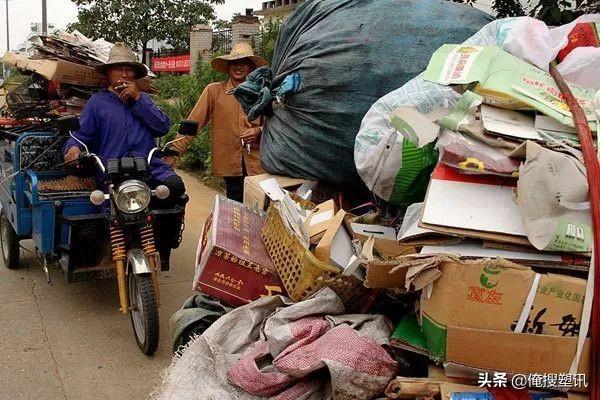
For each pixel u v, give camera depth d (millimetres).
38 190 3744
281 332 2211
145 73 4160
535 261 1918
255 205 3271
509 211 1972
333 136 3023
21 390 3111
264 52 9133
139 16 21453
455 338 1858
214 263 2605
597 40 2422
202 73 10445
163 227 3869
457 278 1854
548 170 1871
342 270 2365
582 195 1868
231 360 2340
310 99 3072
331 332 2164
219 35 14250
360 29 2977
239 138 4668
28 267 4941
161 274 4863
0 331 3768
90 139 3914
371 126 2572
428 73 2307
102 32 21750
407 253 2314
